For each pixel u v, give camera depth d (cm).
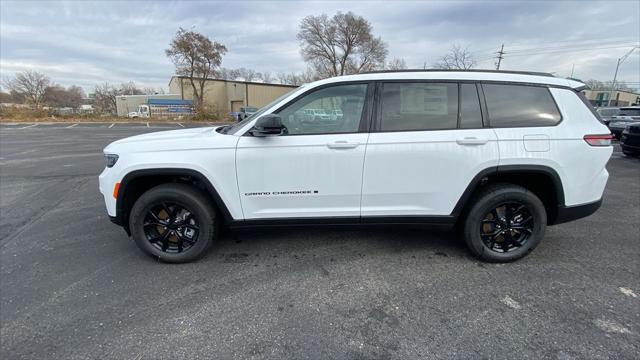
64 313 238
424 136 286
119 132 1791
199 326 225
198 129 357
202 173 284
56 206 475
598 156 296
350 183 291
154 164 283
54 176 671
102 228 394
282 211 298
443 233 380
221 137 290
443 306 246
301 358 198
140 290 266
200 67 4034
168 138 300
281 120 280
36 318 232
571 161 291
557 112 295
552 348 204
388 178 291
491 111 292
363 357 199
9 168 751
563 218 304
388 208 299
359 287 271
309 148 284
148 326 224
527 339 212
